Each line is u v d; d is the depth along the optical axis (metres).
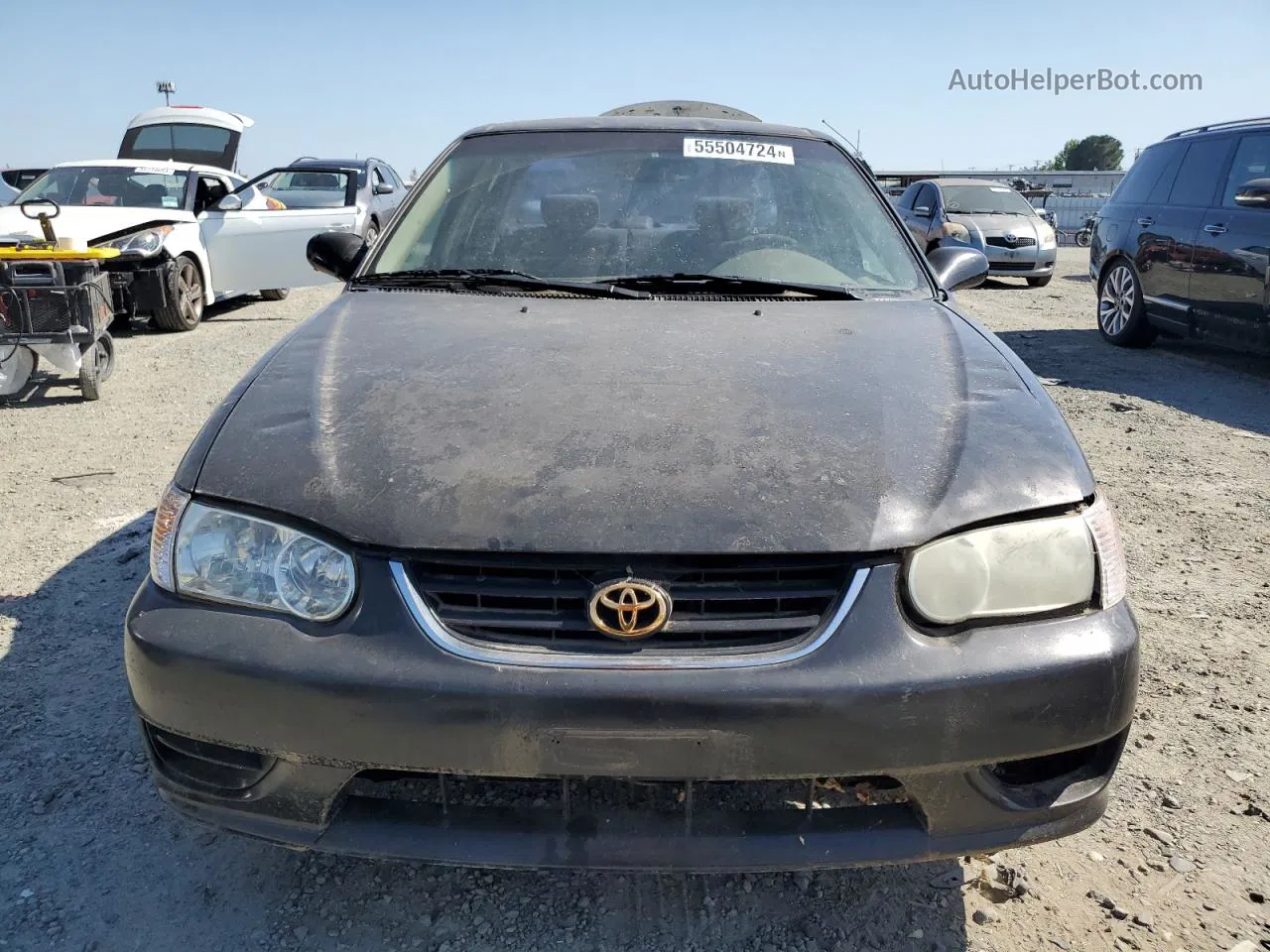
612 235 2.84
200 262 8.68
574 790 1.64
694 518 1.60
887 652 1.56
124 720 2.55
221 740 1.62
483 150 3.11
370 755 1.56
